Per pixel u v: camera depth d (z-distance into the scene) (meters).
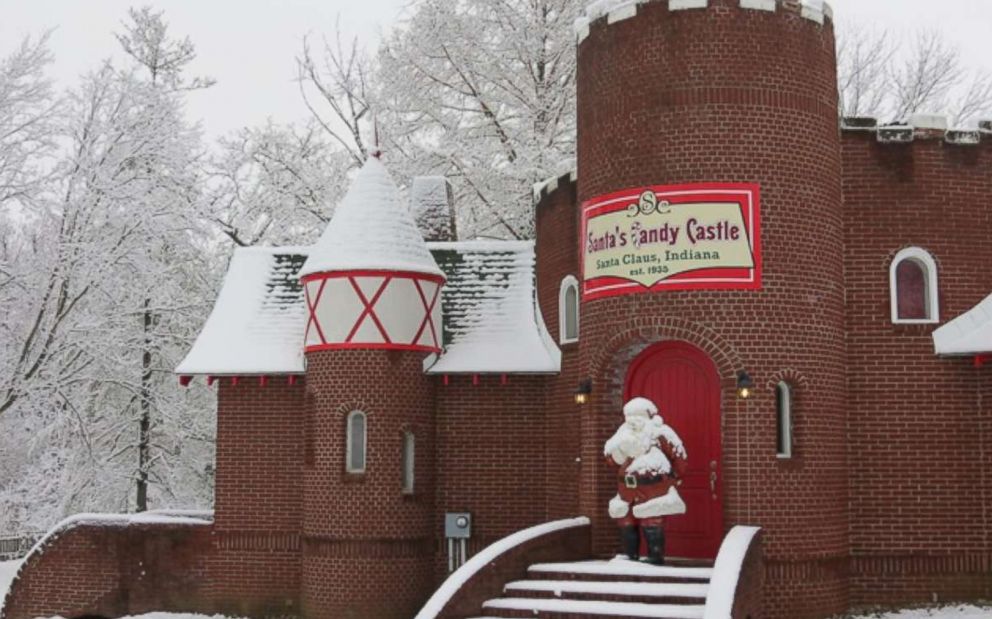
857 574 18.31
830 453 17.67
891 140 19.19
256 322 22.69
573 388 20.62
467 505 21.50
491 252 23.62
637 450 16.62
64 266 28.77
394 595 20.27
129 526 21.86
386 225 21.22
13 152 29.11
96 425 32.03
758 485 16.97
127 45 38.09
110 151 29.89
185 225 30.86
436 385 21.84
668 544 18.25
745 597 14.97
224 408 22.12
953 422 18.70
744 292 17.31
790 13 18.11
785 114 17.84
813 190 17.92
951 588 18.38
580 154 19.36
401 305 20.83
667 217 17.69
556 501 21.03
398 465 20.58
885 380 18.78
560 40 32.97
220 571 21.62
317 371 20.89
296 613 21.31
